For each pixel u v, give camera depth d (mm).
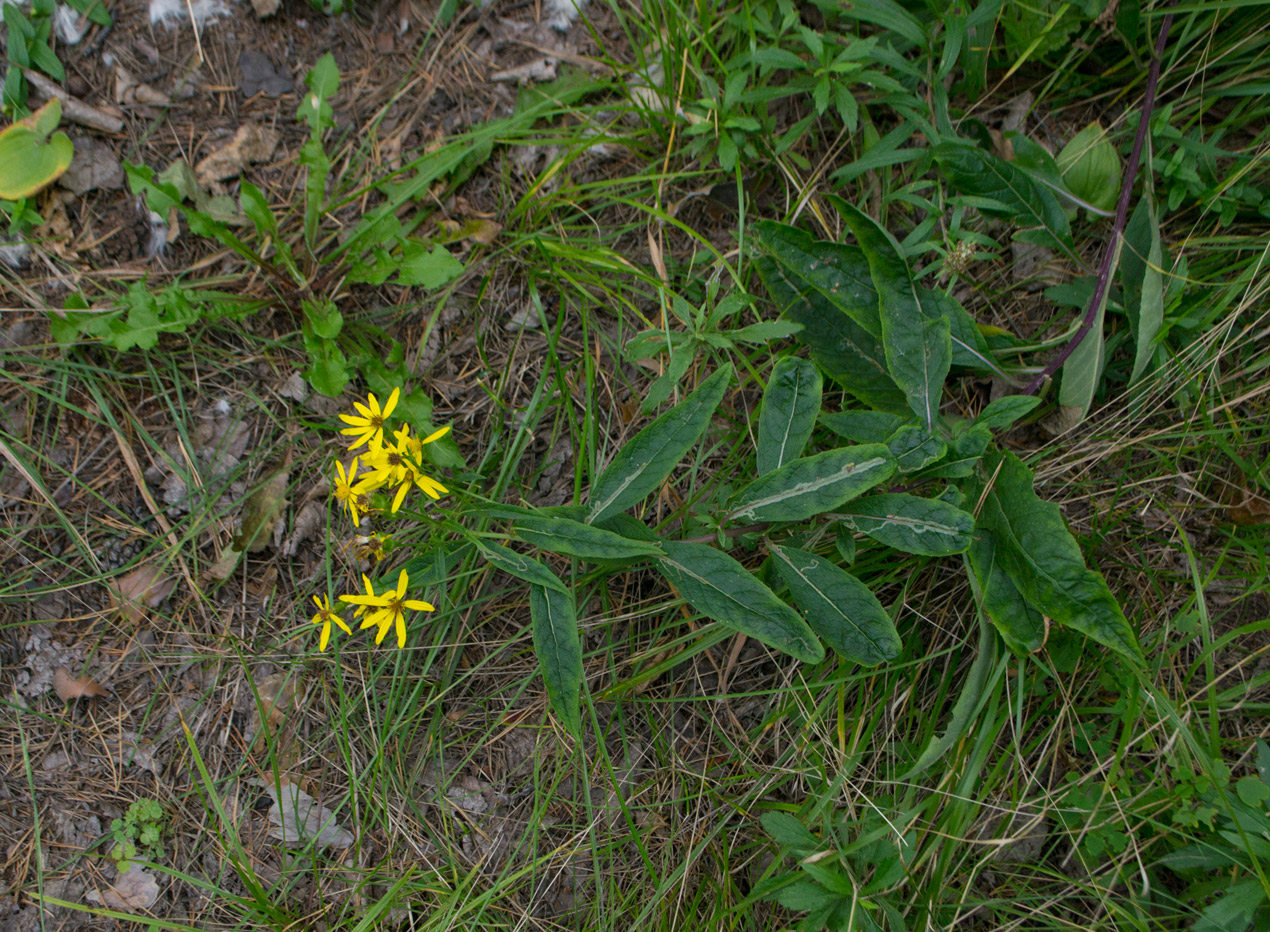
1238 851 829
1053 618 811
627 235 917
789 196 908
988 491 838
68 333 858
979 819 869
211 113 902
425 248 891
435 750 880
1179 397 887
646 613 866
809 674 879
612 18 918
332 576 881
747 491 812
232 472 884
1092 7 874
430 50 918
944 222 895
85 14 890
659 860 873
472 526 875
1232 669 852
